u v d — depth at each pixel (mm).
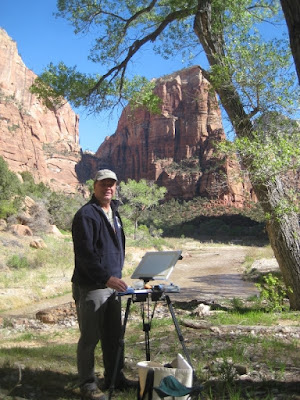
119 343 3541
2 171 46812
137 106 14023
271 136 9648
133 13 13422
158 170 165500
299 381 4082
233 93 10273
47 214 44719
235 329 7082
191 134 163875
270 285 10055
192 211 133500
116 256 3820
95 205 3779
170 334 6977
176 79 174125
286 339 6410
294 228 9930
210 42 10945
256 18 12125
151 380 3014
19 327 10438
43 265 24266
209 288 17656
